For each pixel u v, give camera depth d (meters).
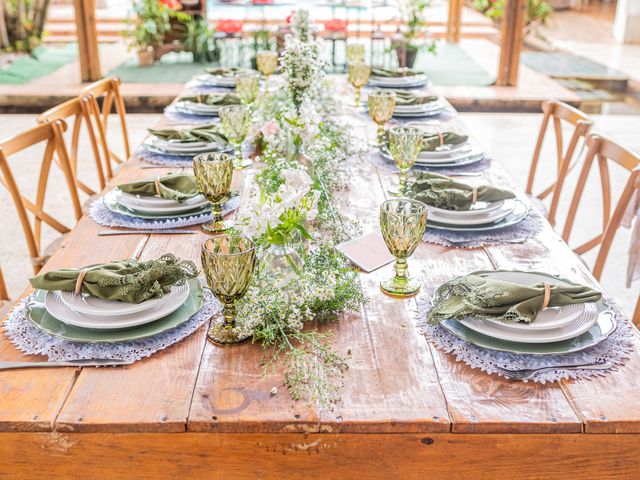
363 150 2.45
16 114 6.00
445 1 12.08
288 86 2.31
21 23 7.76
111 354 1.24
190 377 1.20
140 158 2.34
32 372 1.20
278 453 1.13
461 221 1.77
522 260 1.63
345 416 1.11
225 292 1.24
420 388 1.17
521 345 1.26
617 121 6.03
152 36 7.23
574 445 1.12
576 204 2.34
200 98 2.92
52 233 3.65
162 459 1.13
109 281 1.33
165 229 1.79
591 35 10.45
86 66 6.44
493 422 1.10
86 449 1.12
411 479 1.15
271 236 1.36
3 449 1.12
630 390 1.17
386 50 6.74
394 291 1.47
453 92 6.26
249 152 2.46
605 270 3.36
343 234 1.71
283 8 9.96
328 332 1.32
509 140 5.42
